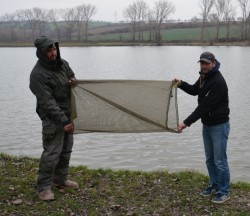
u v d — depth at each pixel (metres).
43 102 5.82
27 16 142.00
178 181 7.30
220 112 6.00
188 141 13.77
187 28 136.62
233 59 61.66
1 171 7.61
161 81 6.61
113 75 42.06
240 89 28.44
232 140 14.07
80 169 8.00
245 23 118.44
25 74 43.03
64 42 129.88
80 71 47.16
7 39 137.12
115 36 138.75
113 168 10.92
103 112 6.69
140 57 71.62
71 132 6.50
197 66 52.03
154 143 13.56
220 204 6.29
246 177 10.20
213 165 6.46
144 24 134.62
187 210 6.12
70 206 6.11
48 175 6.24
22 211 5.93
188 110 20.03
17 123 17.44
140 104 6.63
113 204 6.27
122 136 14.36
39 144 13.95
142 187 6.99
